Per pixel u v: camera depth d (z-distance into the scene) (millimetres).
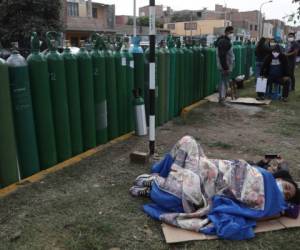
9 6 17625
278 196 3641
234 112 8922
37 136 4750
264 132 7141
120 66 6129
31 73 4527
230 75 11039
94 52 5559
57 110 4926
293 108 9508
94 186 4438
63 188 4363
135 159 5164
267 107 9602
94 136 5695
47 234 3443
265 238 3432
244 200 3576
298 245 3357
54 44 4863
